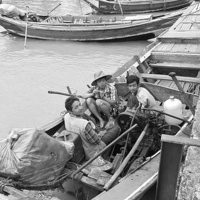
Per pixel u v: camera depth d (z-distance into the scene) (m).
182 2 16.95
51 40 13.20
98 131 4.39
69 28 12.58
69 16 13.99
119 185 2.90
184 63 6.45
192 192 2.23
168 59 6.67
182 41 7.35
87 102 4.69
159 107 4.45
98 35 12.53
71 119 3.75
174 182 2.54
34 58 10.79
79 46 12.33
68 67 9.79
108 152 4.04
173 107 3.97
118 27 12.10
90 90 5.18
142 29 12.07
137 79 4.24
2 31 15.05
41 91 8.04
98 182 3.17
